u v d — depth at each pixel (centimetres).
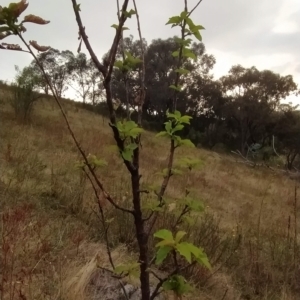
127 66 149
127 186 681
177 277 146
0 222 395
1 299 281
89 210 547
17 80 1481
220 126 4069
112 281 344
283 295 411
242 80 3822
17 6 118
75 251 403
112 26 146
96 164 181
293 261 478
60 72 4081
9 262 330
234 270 464
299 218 881
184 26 170
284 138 2972
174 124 178
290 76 3791
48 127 1349
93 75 4050
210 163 1563
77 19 132
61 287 315
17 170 622
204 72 4072
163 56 3403
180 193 749
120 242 481
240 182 1291
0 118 1262
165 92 3272
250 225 682
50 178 663
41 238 398
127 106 151
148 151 1445
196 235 489
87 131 1459
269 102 3772
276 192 1177
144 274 158
